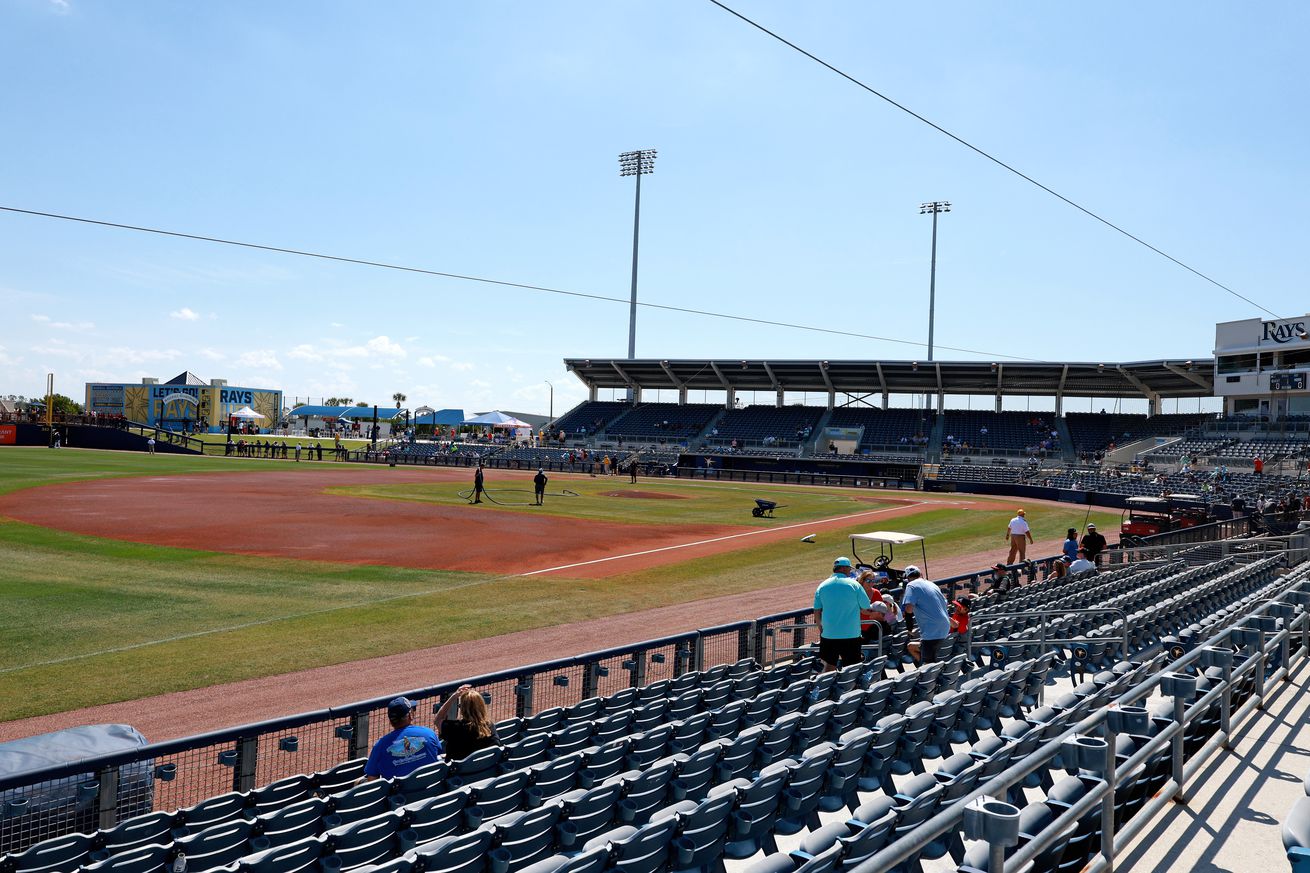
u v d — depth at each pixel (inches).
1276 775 227.6
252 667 536.4
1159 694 315.9
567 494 2000.5
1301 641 347.9
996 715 327.3
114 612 669.3
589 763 266.4
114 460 2583.7
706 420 3361.2
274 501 1561.3
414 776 258.2
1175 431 2568.9
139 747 276.2
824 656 420.2
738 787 202.1
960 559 1088.2
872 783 248.2
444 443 3634.4
